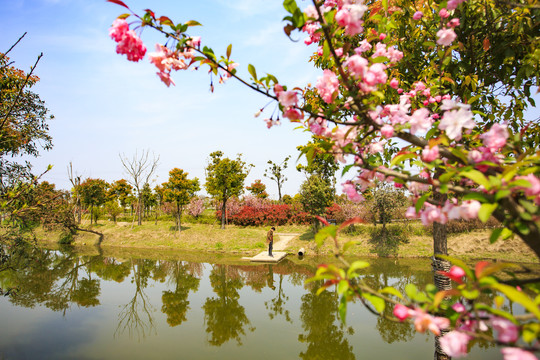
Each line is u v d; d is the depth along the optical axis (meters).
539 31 2.81
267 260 12.82
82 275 10.54
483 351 4.48
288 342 5.34
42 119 7.52
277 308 7.17
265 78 1.49
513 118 3.31
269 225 21.50
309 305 7.38
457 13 2.99
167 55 1.58
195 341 5.39
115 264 12.48
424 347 5.08
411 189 1.54
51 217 13.14
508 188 1.07
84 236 19.66
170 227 20.28
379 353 4.87
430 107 2.55
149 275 10.59
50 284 9.36
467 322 1.20
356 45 2.97
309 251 14.78
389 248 13.62
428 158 1.33
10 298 7.95
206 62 1.60
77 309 7.14
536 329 0.95
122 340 5.42
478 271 1.09
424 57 3.59
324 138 1.69
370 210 14.82
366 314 6.70
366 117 1.49
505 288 0.98
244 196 26.27
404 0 3.09
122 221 25.72
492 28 2.91
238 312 6.91
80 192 23.38
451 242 13.02
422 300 1.25
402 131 1.49
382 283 8.62
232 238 17.56
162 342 5.34
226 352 4.95
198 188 25.14
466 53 3.24
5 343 5.29
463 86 3.06
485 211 1.05
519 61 3.11
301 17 1.32
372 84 1.39
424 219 1.33
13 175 6.64
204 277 10.30
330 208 18.86
